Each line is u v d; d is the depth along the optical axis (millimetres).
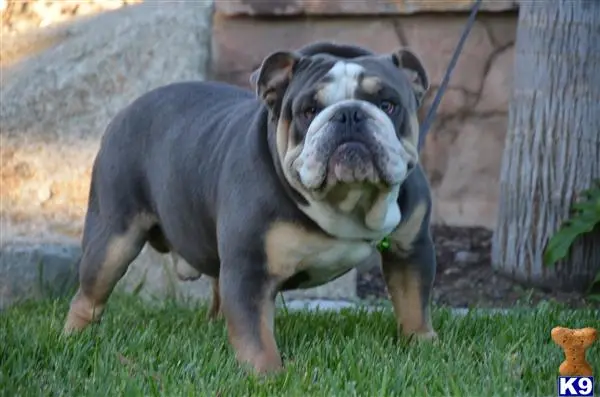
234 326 8234
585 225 11352
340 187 7918
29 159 12742
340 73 7891
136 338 9211
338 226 8180
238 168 8414
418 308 9016
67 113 12836
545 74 11773
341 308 10805
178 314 10875
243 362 8133
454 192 13352
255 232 8188
